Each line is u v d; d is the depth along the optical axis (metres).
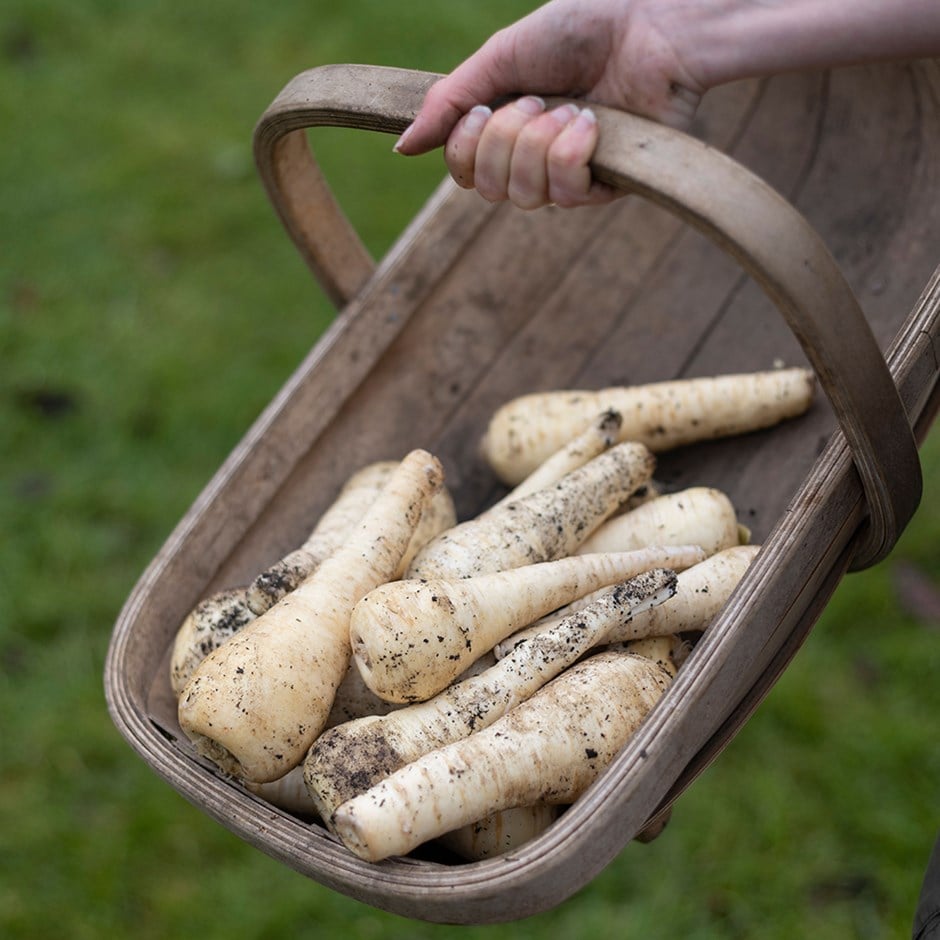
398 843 0.83
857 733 1.76
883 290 1.29
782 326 1.36
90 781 1.78
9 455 2.22
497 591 0.99
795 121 1.41
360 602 0.94
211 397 2.31
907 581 1.95
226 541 1.19
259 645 0.93
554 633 0.97
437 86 0.92
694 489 1.17
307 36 3.12
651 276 1.44
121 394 2.32
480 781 0.87
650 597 0.97
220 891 1.66
